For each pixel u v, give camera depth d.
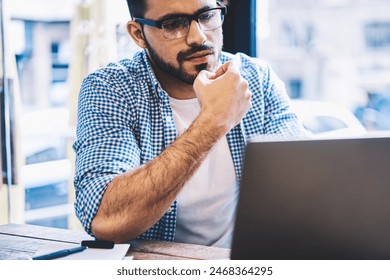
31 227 1.33
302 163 0.74
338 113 2.44
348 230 0.73
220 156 1.44
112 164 1.22
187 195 1.39
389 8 5.89
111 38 2.36
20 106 2.53
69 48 2.50
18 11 2.62
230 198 1.44
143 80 1.43
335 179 0.73
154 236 1.36
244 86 1.20
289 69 6.42
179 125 1.45
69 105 2.53
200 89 1.20
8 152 2.48
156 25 1.29
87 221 1.15
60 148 3.05
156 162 1.14
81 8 2.41
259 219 0.75
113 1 2.34
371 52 6.14
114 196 1.12
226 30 1.94
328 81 6.32
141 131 1.39
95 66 2.40
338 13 6.16
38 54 4.49
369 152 0.73
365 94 4.30
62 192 3.21
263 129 1.53
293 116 1.56
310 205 0.74
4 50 2.43
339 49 6.21
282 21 6.31
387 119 4.04
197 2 1.26
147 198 1.11
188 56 1.30
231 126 1.19
